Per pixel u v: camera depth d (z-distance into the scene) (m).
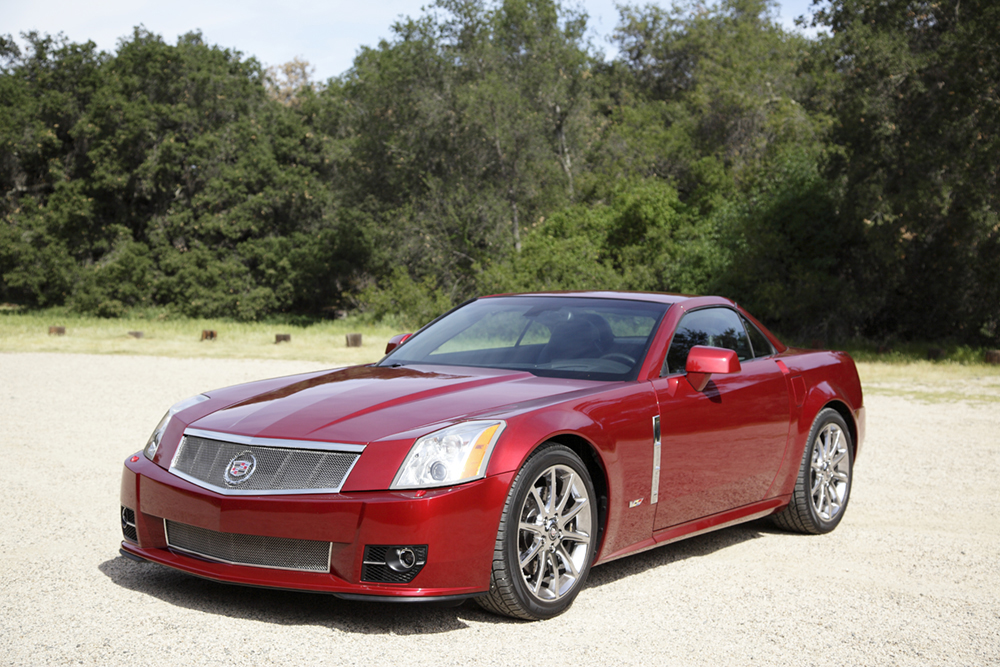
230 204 43.19
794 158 27.25
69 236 42.78
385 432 3.32
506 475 3.29
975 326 24.91
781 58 38.91
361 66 43.31
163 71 42.66
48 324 33.38
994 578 4.30
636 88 54.50
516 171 38.41
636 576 4.19
